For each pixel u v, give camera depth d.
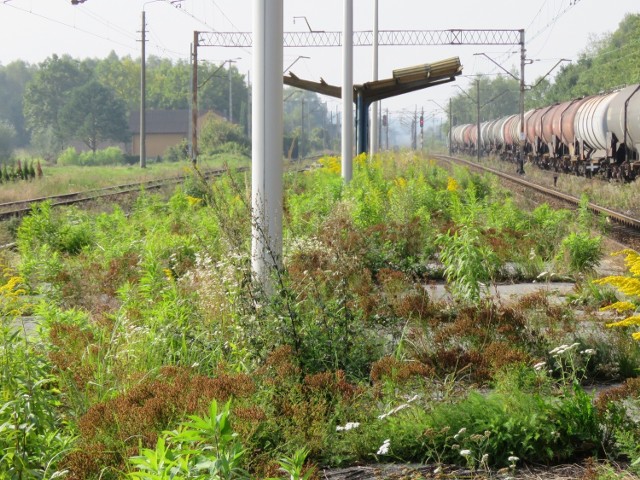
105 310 13.30
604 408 7.95
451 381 8.90
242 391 8.12
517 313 11.30
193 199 29.44
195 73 60.81
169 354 10.10
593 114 50.56
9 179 54.59
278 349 9.27
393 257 17.09
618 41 144.12
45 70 173.62
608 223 26.53
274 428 7.70
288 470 6.23
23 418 7.12
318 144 183.25
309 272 12.77
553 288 16.27
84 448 7.15
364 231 19.52
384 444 7.24
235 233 11.74
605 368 10.34
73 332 10.37
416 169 45.62
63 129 153.12
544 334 10.92
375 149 53.75
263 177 12.30
